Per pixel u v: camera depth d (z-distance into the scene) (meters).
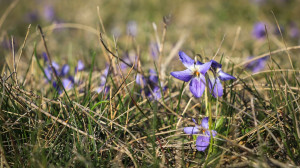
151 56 0.53
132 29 0.79
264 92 0.40
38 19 0.97
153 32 0.77
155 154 0.36
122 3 1.03
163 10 0.96
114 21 0.95
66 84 0.44
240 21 0.81
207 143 0.35
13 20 0.97
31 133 0.36
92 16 0.97
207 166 0.35
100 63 0.52
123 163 0.36
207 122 0.35
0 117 0.36
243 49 0.58
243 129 0.37
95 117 0.38
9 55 0.47
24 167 0.35
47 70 0.45
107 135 0.36
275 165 0.34
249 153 0.35
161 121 0.38
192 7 0.95
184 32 0.73
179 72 0.35
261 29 0.63
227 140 0.35
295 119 0.36
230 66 0.46
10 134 0.35
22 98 0.37
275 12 0.77
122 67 0.47
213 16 0.87
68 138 0.36
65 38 0.78
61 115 0.38
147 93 0.42
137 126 0.38
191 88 0.35
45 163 0.33
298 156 0.35
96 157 0.35
